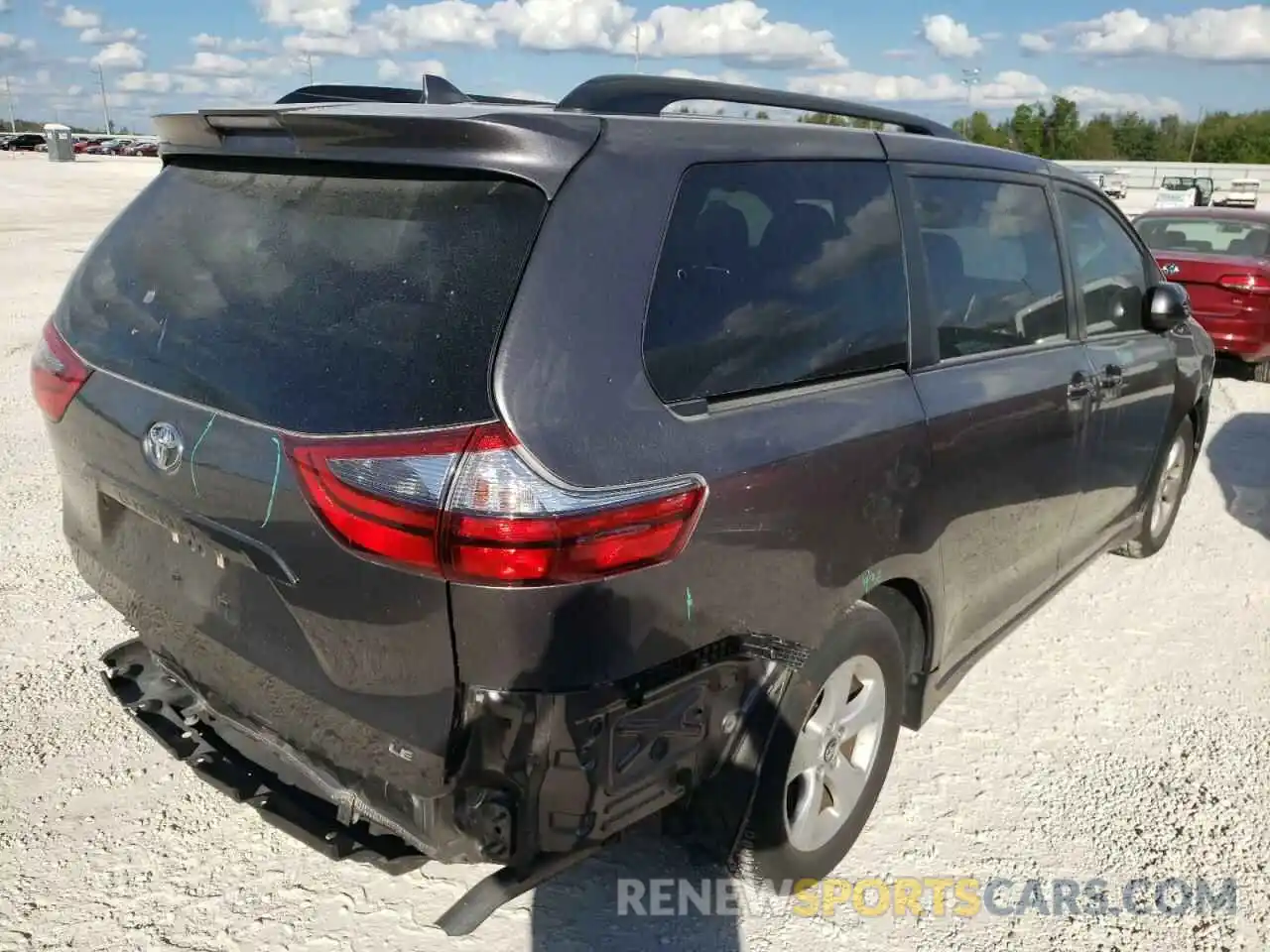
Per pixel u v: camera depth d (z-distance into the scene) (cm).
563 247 208
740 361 238
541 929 270
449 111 228
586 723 208
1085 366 386
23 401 759
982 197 339
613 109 244
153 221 269
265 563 218
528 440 195
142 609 264
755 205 250
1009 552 353
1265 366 992
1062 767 352
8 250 1739
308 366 212
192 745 266
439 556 195
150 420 235
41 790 316
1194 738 372
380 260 217
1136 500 481
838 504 255
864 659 283
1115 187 3859
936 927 278
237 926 267
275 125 237
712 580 225
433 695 206
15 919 265
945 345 309
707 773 244
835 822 292
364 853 228
